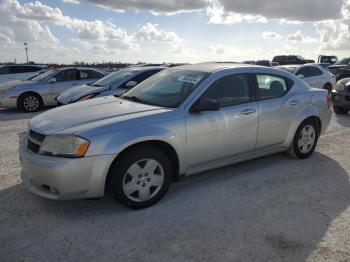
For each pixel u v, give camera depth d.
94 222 3.66
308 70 14.27
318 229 3.56
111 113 4.07
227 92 4.64
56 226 3.58
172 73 5.06
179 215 3.83
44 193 3.66
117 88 8.65
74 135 3.55
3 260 3.02
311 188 4.60
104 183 3.67
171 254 3.11
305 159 5.78
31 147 3.83
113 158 3.64
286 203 4.15
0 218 3.73
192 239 3.35
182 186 4.62
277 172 5.16
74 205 4.04
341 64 26.78
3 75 17.44
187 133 4.16
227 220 3.72
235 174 5.07
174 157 4.20
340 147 6.56
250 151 4.95
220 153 4.57
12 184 4.65
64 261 3.01
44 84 11.79
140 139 3.78
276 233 3.47
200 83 4.45
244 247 3.22
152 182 4.01
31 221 3.67
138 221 3.69
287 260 3.04
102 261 3.02
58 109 4.49
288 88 5.44
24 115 10.81
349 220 3.75
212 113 4.40
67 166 3.48
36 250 3.16
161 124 3.98
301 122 5.50
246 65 5.10
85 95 8.48
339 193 4.45
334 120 9.42
